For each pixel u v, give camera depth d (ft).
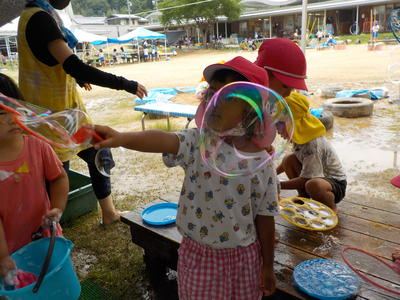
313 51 73.20
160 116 23.22
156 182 13.15
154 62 78.59
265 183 4.41
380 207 7.79
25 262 5.24
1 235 4.81
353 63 47.62
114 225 9.98
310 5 105.09
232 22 129.08
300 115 7.43
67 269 4.93
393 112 21.74
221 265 4.53
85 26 147.43
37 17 6.89
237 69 3.97
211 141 3.83
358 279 5.51
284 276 5.76
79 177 11.37
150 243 7.45
